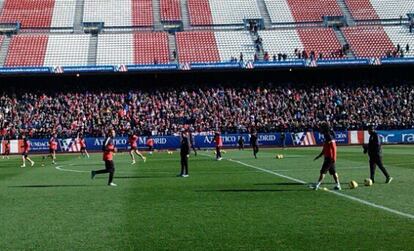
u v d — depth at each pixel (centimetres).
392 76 6912
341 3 7925
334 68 6725
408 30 7412
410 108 6366
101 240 1138
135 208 1548
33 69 6328
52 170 3177
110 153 2194
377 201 1611
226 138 6012
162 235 1175
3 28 7269
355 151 4672
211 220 1339
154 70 6469
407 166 2934
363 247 1042
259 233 1179
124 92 6638
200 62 6725
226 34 7388
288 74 6900
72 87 6638
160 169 3042
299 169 2828
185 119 6250
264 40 7250
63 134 5916
